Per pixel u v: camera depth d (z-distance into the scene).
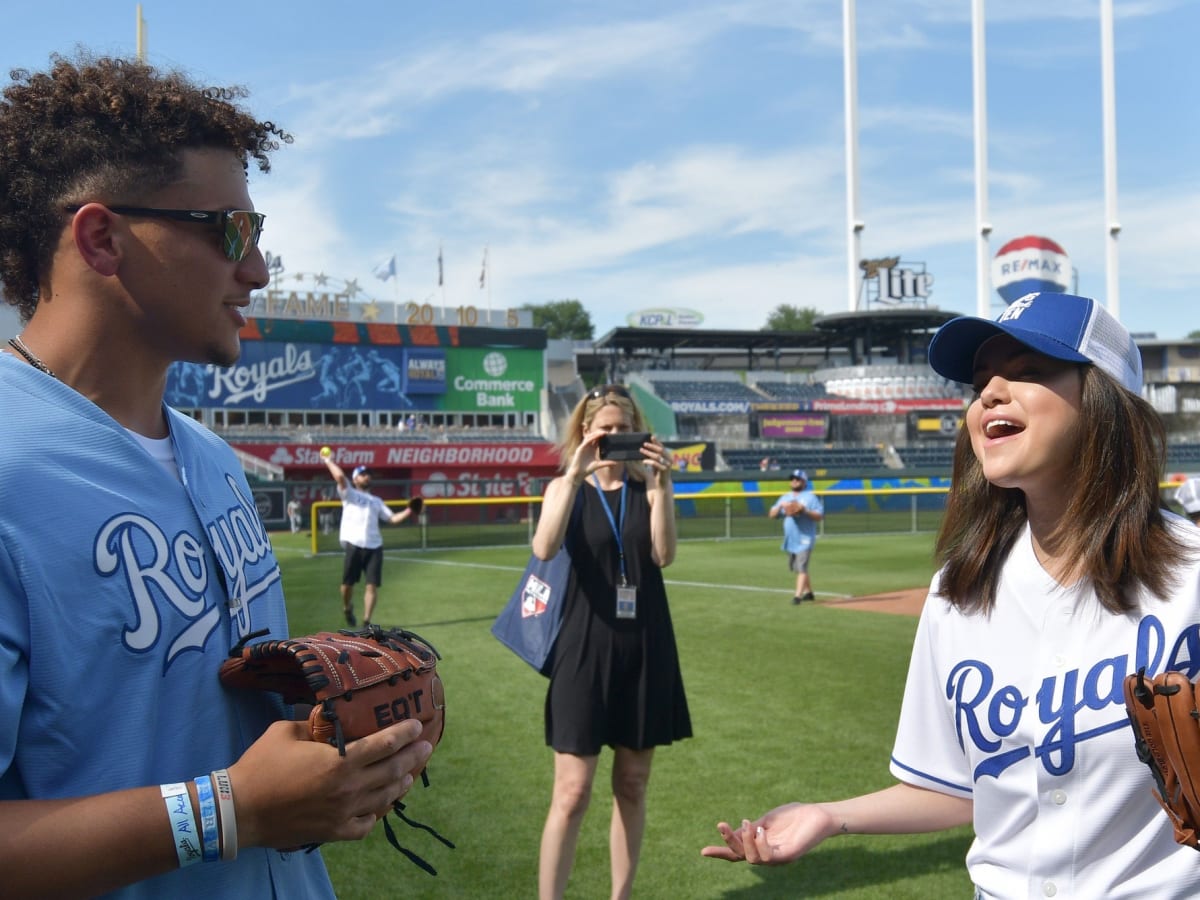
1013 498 1.79
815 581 14.81
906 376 47.94
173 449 1.50
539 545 3.43
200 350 1.47
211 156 1.43
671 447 35.88
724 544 22.83
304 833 1.24
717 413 44.03
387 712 1.33
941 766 1.91
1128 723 1.52
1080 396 1.62
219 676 1.39
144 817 1.14
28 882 1.08
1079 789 1.57
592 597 3.37
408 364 37.00
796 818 1.91
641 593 3.39
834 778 5.09
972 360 1.80
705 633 9.80
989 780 1.71
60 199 1.35
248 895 1.37
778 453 40.09
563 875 3.32
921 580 14.81
